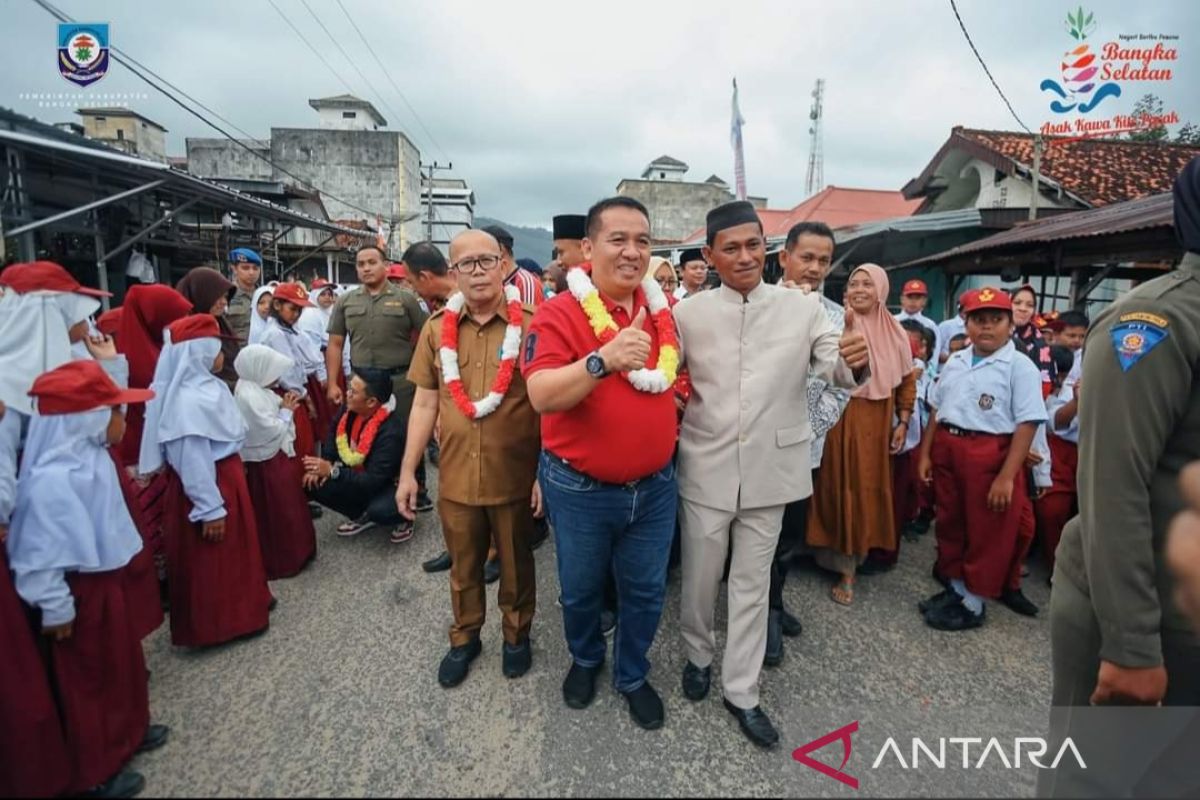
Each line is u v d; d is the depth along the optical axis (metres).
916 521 4.27
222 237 10.77
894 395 3.26
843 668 2.59
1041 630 2.90
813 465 2.91
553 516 2.17
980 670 2.59
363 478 3.67
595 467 1.98
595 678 2.42
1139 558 1.33
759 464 2.13
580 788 1.95
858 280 3.08
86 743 1.84
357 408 3.71
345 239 17.66
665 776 2.00
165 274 9.81
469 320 2.49
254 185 15.23
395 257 24.92
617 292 2.08
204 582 2.55
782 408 2.16
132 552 2.01
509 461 2.38
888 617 3.01
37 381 1.87
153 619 2.42
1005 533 2.79
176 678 2.45
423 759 2.05
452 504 2.41
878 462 3.09
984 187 11.27
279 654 2.62
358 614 2.96
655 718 2.21
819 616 3.02
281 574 3.30
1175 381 1.31
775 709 2.33
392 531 3.89
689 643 2.37
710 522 2.19
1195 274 1.35
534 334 2.04
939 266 8.78
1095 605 1.40
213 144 23.72
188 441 2.44
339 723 2.21
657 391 1.98
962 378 2.95
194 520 2.47
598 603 2.28
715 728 2.23
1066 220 7.37
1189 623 1.38
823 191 19.02
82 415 1.90
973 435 2.86
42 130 5.98
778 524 2.21
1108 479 1.36
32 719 1.75
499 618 2.98
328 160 25.16
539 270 5.91
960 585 2.96
